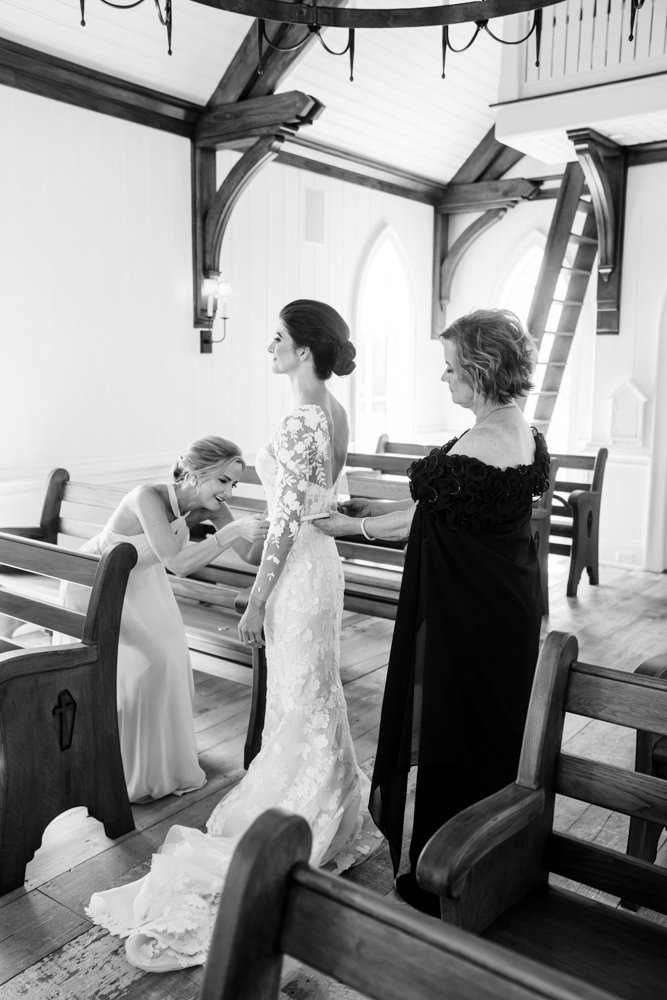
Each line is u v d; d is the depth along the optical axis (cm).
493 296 855
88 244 536
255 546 327
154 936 213
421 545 223
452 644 220
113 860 258
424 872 134
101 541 305
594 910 156
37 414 519
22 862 242
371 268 824
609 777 162
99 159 536
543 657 168
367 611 403
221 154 625
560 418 830
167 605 301
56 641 335
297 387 257
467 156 807
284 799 255
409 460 611
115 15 481
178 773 300
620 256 680
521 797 155
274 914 92
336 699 265
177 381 612
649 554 694
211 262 609
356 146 712
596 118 555
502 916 153
